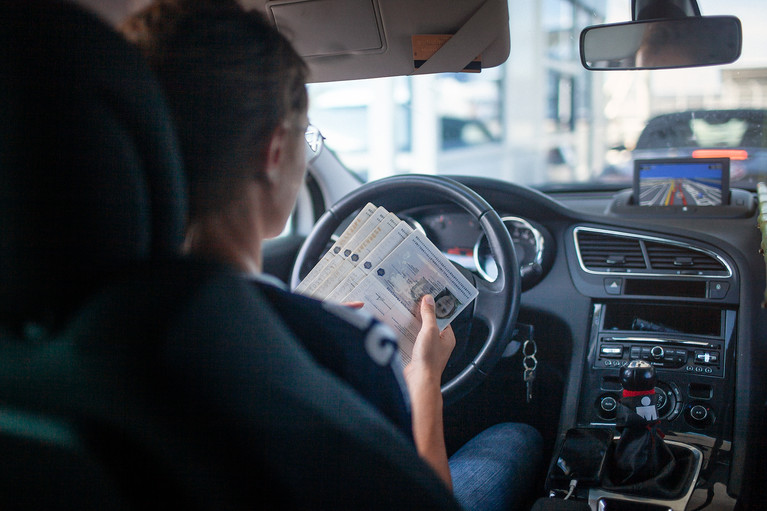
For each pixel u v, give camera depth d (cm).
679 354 151
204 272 46
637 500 121
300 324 55
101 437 40
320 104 638
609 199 200
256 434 41
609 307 164
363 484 46
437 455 72
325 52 132
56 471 42
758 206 172
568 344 164
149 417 38
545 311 167
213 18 55
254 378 42
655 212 177
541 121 782
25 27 41
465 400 168
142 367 38
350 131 670
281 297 55
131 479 41
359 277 113
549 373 168
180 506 42
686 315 158
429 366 82
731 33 140
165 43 54
